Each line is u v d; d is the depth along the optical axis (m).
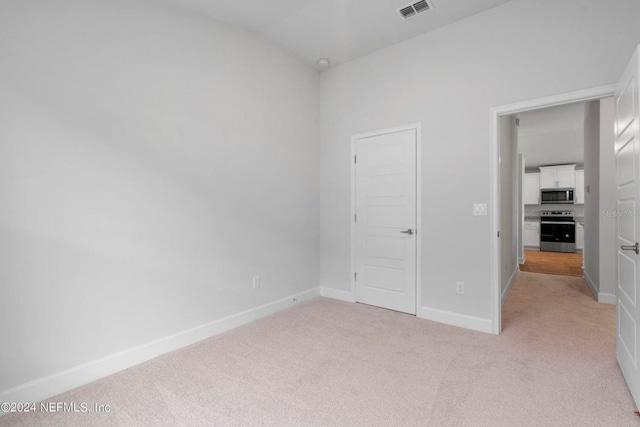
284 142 3.45
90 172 2.08
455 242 2.91
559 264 6.09
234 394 1.87
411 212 3.20
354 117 3.61
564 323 2.96
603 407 1.72
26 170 1.83
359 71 3.56
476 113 2.79
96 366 2.09
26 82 1.83
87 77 2.06
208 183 2.74
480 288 2.79
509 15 2.61
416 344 2.52
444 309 2.99
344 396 1.84
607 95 2.26
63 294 1.97
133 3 2.28
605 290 3.61
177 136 2.53
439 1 2.60
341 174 3.73
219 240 2.83
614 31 2.22
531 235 8.36
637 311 1.72
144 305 2.34
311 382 1.99
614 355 2.31
